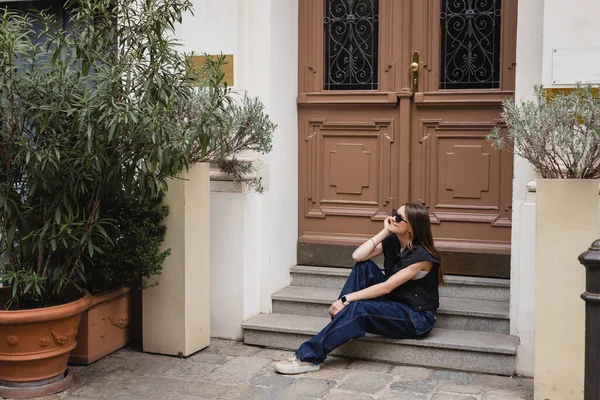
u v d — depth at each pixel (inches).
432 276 194.9
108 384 181.0
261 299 224.7
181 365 195.2
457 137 224.1
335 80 236.4
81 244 174.4
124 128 165.6
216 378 185.0
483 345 187.8
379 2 229.0
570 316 164.9
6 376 172.2
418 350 192.5
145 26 169.8
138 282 212.4
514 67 216.4
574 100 164.6
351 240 236.2
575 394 165.2
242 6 220.5
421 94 224.7
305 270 235.3
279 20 224.8
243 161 214.7
